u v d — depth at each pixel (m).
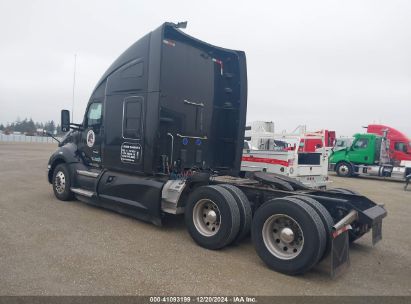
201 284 3.72
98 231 5.54
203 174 5.58
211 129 6.89
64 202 7.73
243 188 5.25
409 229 6.73
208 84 6.77
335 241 3.93
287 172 9.82
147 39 6.14
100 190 6.77
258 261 4.52
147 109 6.00
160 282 3.72
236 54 6.98
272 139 12.97
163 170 6.00
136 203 6.00
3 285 3.49
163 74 5.91
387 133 21.56
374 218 4.34
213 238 4.80
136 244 4.98
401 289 3.82
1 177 11.83
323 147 12.30
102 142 7.10
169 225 6.09
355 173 19.55
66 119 7.91
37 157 22.95
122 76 6.62
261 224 4.38
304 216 3.97
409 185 16.52
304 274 4.16
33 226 5.64
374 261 4.75
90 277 3.75
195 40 6.39
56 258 4.27
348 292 3.70
